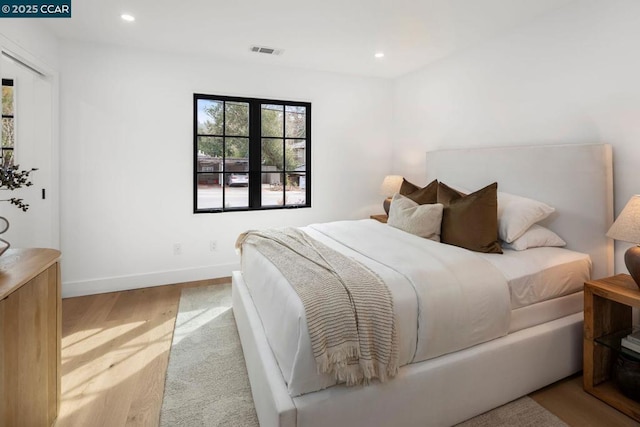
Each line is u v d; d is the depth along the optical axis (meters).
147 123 3.37
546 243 2.36
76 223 3.19
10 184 1.52
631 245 2.15
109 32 2.92
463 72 3.34
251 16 2.62
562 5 2.44
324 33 2.94
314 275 1.63
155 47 3.27
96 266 3.30
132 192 3.37
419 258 1.92
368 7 2.48
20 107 2.93
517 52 2.79
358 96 4.26
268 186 3.98
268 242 2.34
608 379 1.95
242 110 3.80
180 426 1.63
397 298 1.54
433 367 1.56
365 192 4.39
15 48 2.39
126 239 3.39
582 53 2.34
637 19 2.05
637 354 1.73
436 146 3.73
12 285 1.25
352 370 1.37
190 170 3.57
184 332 2.55
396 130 4.40
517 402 1.82
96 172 3.23
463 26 2.79
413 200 2.95
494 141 3.03
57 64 3.00
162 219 3.51
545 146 2.51
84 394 1.85
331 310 1.39
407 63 3.74
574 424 1.67
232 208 3.82
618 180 2.19
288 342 1.41
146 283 3.49
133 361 2.17
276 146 3.98
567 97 2.45
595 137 2.29
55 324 1.66
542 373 1.89
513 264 2.00
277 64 3.79
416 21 2.70
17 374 1.32
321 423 1.34
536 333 1.87
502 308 1.76
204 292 3.36
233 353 2.27
